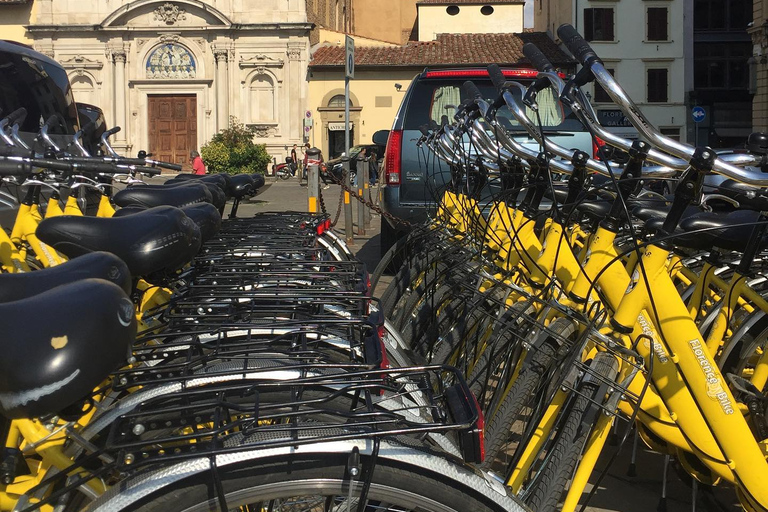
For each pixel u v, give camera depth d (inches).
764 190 111.3
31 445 80.3
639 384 110.3
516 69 308.5
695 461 124.5
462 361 143.0
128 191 160.9
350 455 72.6
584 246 131.4
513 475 108.0
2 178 138.7
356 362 94.3
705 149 93.4
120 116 1520.7
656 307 106.1
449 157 197.5
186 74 1520.7
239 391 87.5
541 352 117.4
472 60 1453.0
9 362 64.0
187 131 1526.8
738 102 1504.7
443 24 1692.9
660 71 1494.8
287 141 1524.4
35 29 1502.2
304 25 1492.4
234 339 108.2
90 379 66.1
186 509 71.3
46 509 79.8
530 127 118.7
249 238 183.6
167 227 106.7
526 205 149.5
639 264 102.0
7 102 248.1
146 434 84.9
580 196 123.3
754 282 136.6
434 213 245.0
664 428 112.0
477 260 161.5
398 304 183.0
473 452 73.8
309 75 1520.7
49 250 140.4
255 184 232.5
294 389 88.4
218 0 1508.4
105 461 80.7
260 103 1528.1
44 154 141.6
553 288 126.3
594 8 1478.8
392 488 73.7
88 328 65.9
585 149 287.7
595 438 104.6
